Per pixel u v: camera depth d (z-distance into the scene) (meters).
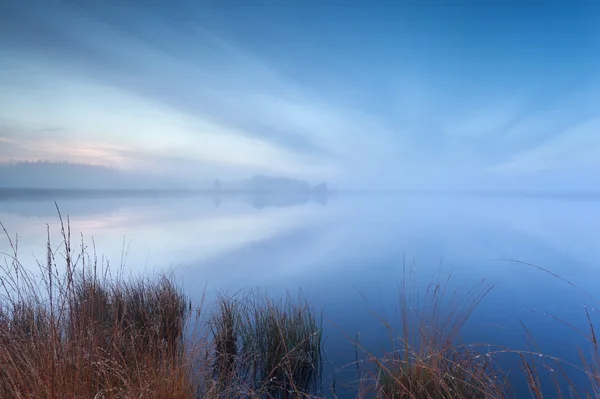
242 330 6.46
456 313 7.50
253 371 5.52
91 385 3.29
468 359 4.59
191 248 20.44
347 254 19.03
